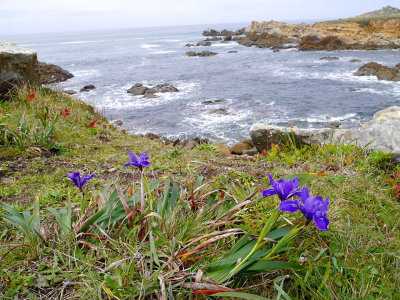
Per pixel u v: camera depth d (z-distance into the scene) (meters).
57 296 2.07
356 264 2.34
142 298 1.96
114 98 27.94
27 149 4.84
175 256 2.19
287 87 31.14
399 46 55.25
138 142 6.42
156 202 2.91
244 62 50.03
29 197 3.55
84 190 3.74
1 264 2.31
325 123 19.91
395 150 5.20
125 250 2.35
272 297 2.13
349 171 4.42
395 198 3.76
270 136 7.30
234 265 2.12
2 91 7.70
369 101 24.80
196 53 61.88
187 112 23.09
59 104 7.86
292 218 2.53
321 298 2.03
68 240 2.43
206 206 2.93
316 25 68.94
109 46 107.50
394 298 2.06
